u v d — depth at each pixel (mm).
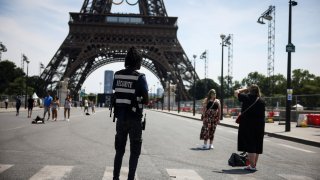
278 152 16000
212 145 16625
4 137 19109
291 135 23688
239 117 11219
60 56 91500
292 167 11820
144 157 13141
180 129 29062
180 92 92875
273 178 9820
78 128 27078
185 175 9859
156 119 47438
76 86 101375
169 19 93750
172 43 93188
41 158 12109
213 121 16516
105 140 18594
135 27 93125
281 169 11359
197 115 65625
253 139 10984
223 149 16281
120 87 7727
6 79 143125
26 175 9219
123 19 93312
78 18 92750
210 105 16562
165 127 31203
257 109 11070
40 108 87750
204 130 16516
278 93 155875
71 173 9633
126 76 7730
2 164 10773
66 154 13203
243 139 11070
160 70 111312
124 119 7633
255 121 11039
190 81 92188
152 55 92062
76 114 60250
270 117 46375
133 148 7707
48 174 9414
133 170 7656
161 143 18156
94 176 9305
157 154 14039
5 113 55281
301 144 20125
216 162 12391
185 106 90688
